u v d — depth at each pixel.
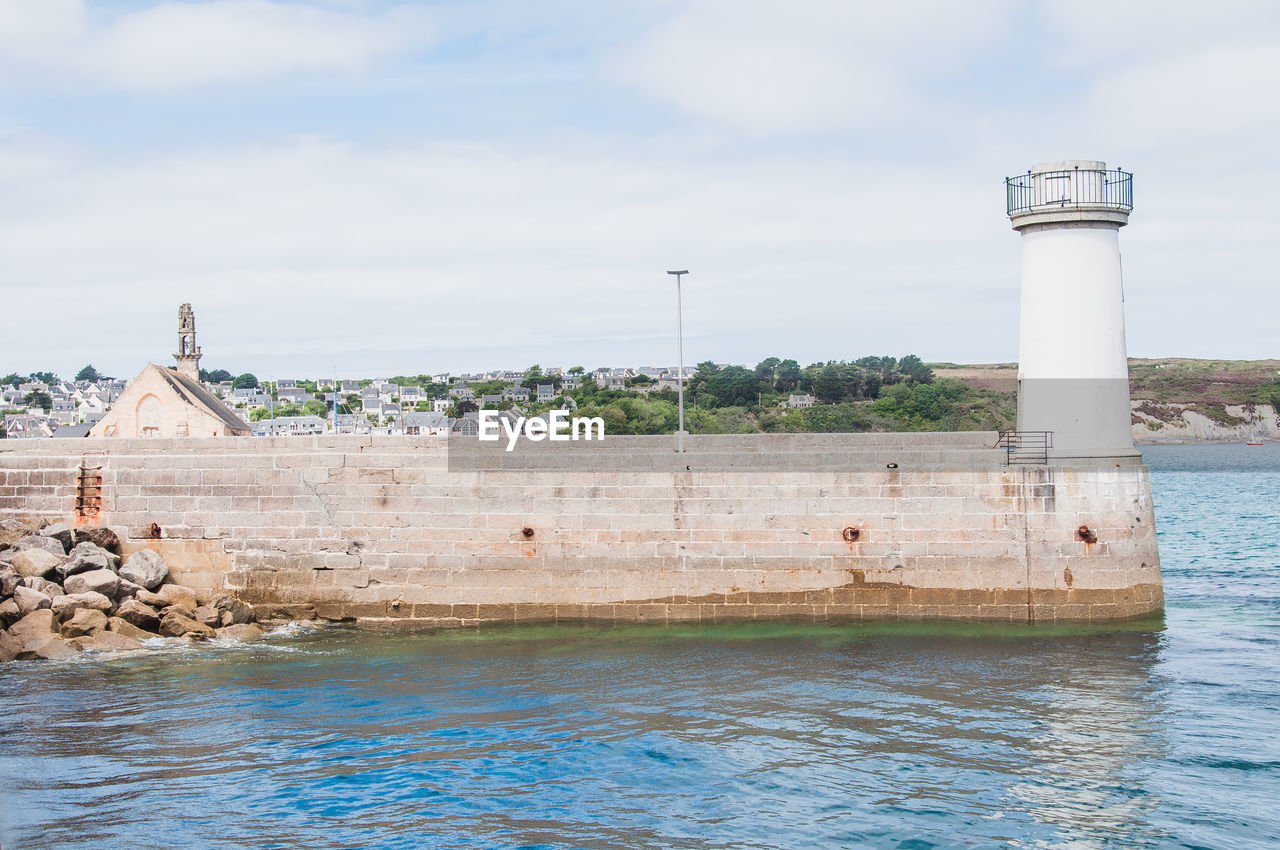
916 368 116.44
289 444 26.92
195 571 26.94
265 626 26.25
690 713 19.88
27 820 15.24
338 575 26.61
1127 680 21.83
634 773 17.09
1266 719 19.44
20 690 21.20
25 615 23.86
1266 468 138.12
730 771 17.16
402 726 19.27
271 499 26.84
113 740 18.48
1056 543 25.64
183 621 25.12
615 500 26.11
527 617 26.14
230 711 20.02
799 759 17.66
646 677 22.11
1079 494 25.69
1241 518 67.19
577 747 18.19
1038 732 18.83
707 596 25.88
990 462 25.89
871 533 25.75
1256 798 16.06
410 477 26.55
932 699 20.64
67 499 27.39
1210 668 22.66
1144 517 26.28
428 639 25.22
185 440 27.20
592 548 26.09
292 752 17.98
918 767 17.30
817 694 20.95
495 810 15.73
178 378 56.91
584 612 26.05
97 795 16.17
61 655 23.22
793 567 25.80
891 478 25.75
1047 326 27.30
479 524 26.31
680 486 26.00
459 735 18.80
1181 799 16.05
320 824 15.25
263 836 14.84
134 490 27.25
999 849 14.55
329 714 19.88
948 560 25.70
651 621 25.89
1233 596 31.28
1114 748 18.06
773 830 15.11
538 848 14.55
